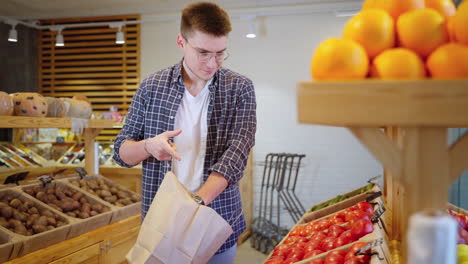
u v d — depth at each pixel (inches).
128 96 253.3
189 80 70.6
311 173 230.4
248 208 223.8
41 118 113.0
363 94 20.2
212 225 48.4
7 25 243.4
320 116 20.9
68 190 124.9
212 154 70.5
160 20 241.6
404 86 19.6
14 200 107.9
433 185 21.0
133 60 249.9
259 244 201.5
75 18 253.3
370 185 103.7
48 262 93.0
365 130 22.1
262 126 235.0
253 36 218.5
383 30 23.9
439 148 20.8
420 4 26.1
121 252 118.4
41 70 261.6
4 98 107.0
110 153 201.3
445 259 17.7
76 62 257.0
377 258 44.7
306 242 65.9
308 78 229.5
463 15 22.0
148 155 65.2
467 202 135.6
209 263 68.6
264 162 235.0
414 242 18.2
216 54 61.5
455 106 19.1
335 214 78.3
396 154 21.9
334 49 22.7
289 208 232.2
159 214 50.3
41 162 183.3
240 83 70.7
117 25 234.8
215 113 70.3
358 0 221.5
